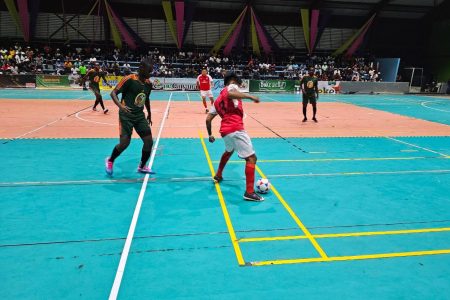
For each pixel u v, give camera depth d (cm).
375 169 722
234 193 572
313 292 326
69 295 316
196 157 790
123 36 3425
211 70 3066
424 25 3819
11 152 805
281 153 842
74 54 3170
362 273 358
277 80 2973
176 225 456
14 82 2691
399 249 407
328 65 3491
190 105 1856
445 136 1095
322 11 3500
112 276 345
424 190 602
